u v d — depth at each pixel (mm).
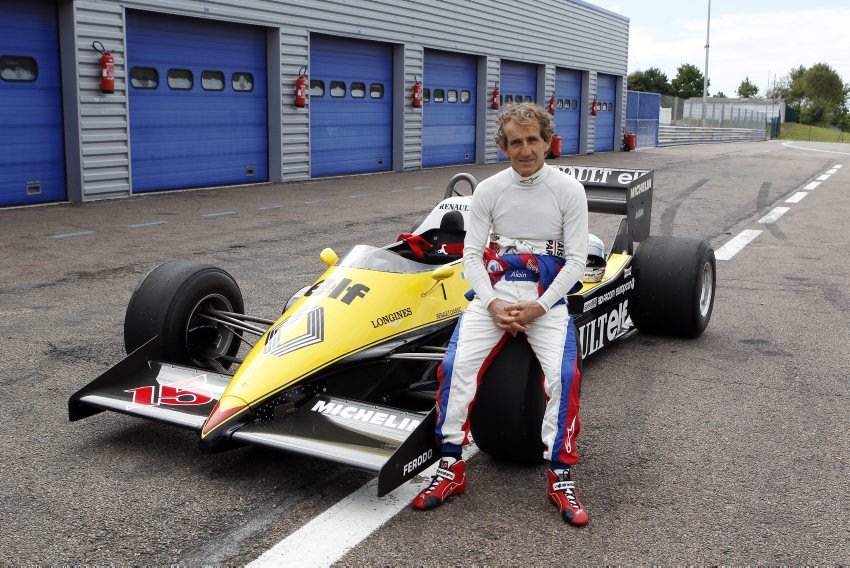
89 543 2900
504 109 3172
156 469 3514
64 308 6375
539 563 2801
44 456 3635
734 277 8023
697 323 5652
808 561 2836
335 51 18109
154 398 3570
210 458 3631
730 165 24922
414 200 14180
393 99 20188
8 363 4980
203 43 14836
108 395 3607
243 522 3061
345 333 3625
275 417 3316
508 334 3275
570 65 28578
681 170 22625
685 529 3053
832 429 4086
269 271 7875
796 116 108375
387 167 20406
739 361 5258
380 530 3014
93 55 12641
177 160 14648
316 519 3088
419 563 2791
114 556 2812
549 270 3186
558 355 3145
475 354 3217
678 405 4426
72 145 12633
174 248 9055
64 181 12789
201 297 4273
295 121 16891
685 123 53219
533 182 3168
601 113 32344
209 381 3725
